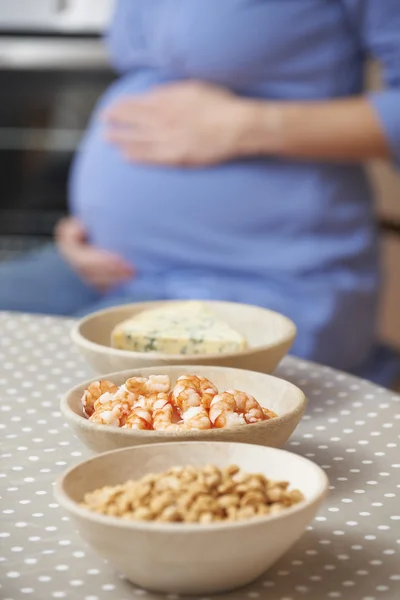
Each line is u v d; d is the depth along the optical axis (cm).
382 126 207
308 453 95
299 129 207
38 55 307
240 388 98
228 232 214
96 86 316
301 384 117
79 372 121
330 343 217
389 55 216
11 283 230
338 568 72
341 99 219
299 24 211
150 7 226
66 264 242
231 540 64
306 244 214
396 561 73
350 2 211
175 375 98
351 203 218
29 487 87
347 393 114
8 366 124
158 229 218
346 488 87
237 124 207
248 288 215
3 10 307
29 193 329
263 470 78
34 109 320
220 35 213
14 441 98
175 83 223
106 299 228
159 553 65
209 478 69
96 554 74
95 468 76
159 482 70
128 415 88
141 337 115
